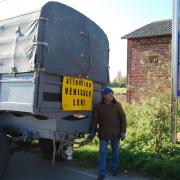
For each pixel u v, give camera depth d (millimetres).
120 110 4512
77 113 4402
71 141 4363
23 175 4605
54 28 4020
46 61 3877
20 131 4359
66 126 4234
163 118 5324
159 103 5336
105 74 5082
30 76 3814
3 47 4188
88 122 4645
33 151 5957
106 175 4594
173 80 5625
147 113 5441
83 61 4516
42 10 3865
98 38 4902
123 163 4891
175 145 5402
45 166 5086
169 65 5848
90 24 4719
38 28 3830
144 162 4781
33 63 3777
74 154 5438
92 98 4750
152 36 12305
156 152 5199
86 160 5258
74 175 4625
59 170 4863
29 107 3752
